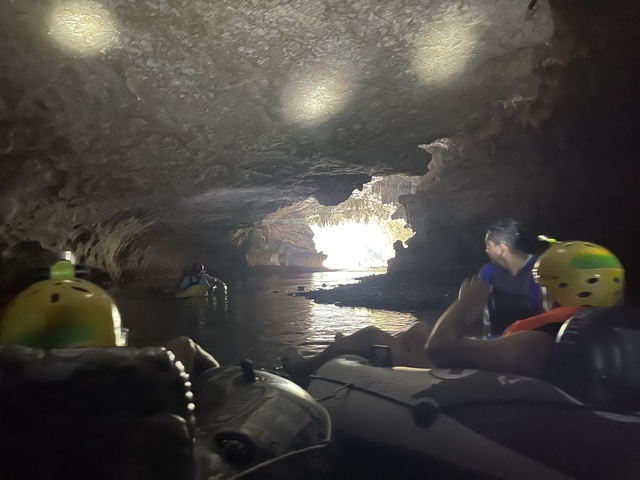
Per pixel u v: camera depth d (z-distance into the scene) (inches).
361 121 343.0
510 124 461.4
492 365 104.4
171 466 61.2
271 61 257.4
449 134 403.9
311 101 300.2
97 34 215.9
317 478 100.1
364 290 566.6
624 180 421.1
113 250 679.1
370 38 252.2
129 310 449.1
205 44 235.0
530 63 325.7
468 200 587.2
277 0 217.5
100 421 61.1
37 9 198.7
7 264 347.6
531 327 109.9
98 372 61.6
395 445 103.8
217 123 306.0
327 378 128.7
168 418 62.2
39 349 63.2
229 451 93.3
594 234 448.5
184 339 139.6
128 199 434.3
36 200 353.4
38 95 246.5
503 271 137.4
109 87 253.4
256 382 111.5
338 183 535.2
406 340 143.2
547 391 93.7
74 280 84.7
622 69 367.6
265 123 320.2
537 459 91.1
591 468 87.5
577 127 420.2
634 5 326.6
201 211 603.5
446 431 98.3
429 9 238.5
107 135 296.2
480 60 292.0
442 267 611.2
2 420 60.5
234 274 1083.9
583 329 92.8
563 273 106.0
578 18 346.3
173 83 257.0
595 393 89.9
